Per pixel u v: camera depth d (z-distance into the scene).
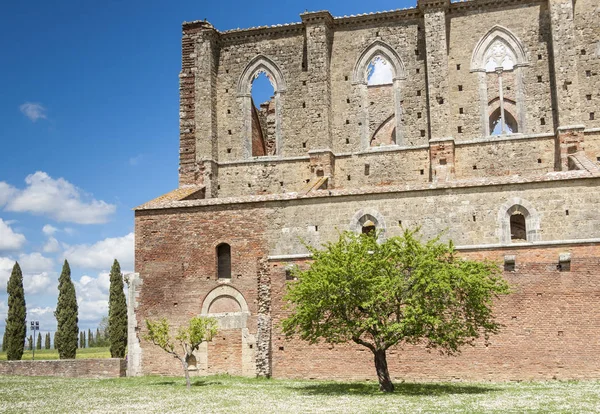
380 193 41.72
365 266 32.72
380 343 33.38
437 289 31.69
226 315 42.47
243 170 53.03
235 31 54.50
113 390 35.81
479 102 50.03
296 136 52.72
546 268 37.88
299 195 42.84
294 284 35.03
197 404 29.42
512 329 37.72
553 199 39.56
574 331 37.00
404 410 26.02
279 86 53.53
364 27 52.84
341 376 39.38
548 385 34.75
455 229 40.31
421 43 51.81
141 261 44.44
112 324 72.00
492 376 37.56
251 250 42.84
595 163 44.03
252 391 34.12
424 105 51.12
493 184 40.28
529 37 49.94
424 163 50.19
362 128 51.72
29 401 31.89
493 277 36.69
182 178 53.19
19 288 69.00
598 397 29.38
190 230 44.03
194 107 53.88
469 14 51.06
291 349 40.50
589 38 48.97
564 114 47.41
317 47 52.19
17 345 67.75
